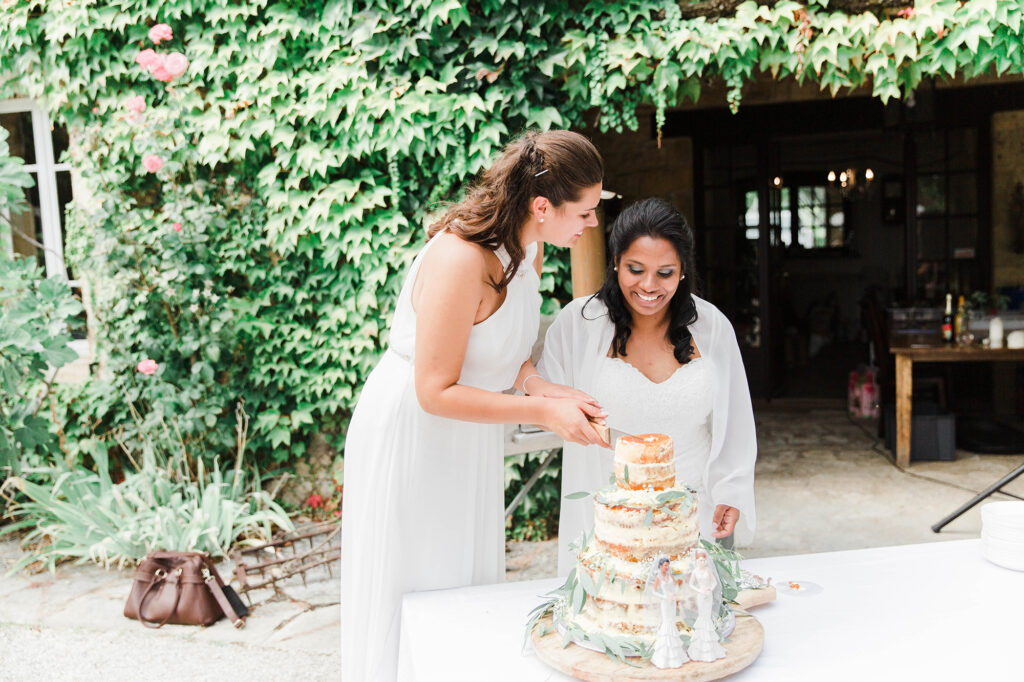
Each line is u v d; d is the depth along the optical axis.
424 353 1.59
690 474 1.99
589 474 2.03
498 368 1.76
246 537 4.43
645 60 4.32
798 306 13.00
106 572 4.16
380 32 4.53
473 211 1.62
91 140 4.91
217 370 4.87
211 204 4.90
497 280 1.67
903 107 6.64
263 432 4.95
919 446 5.77
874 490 5.13
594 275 3.49
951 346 5.73
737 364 2.01
